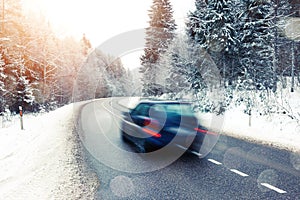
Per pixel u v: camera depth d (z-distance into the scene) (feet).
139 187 17.25
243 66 74.74
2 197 15.81
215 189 16.79
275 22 76.43
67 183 18.03
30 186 17.56
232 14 72.23
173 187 17.19
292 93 76.54
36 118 71.31
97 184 17.83
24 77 93.91
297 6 81.97
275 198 15.37
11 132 44.16
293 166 21.77
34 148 29.19
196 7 86.99
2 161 24.08
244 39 75.10
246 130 40.52
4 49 87.30
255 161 23.22
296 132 37.86
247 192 16.28
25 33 110.63
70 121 54.90
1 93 81.61
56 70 147.64
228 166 21.76
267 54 77.36
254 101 63.00
